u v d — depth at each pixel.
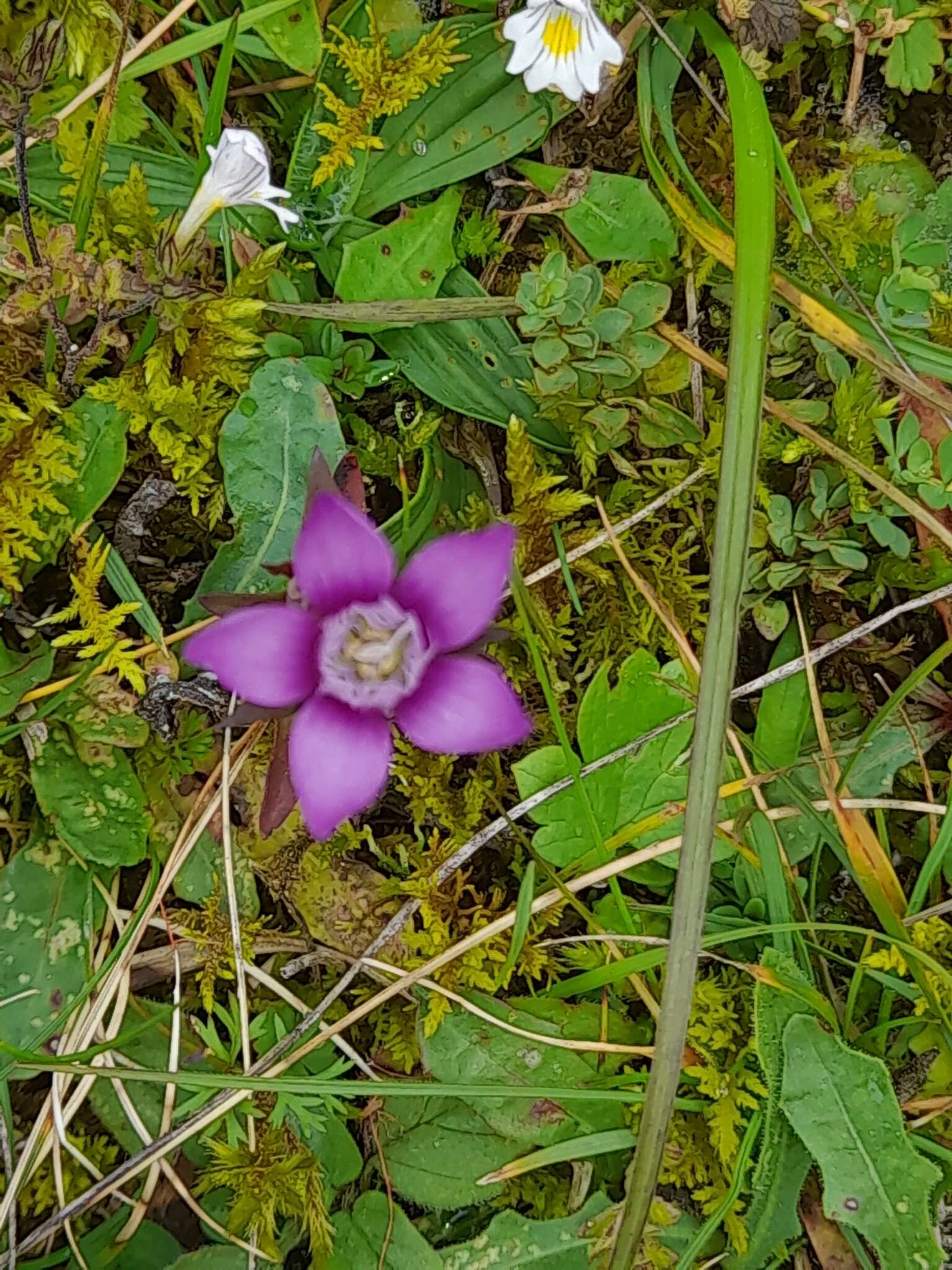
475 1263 0.13
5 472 0.12
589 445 0.13
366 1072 0.13
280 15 0.13
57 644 0.13
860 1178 0.12
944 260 0.13
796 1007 0.13
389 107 0.13
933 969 0.13
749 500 0.12
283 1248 0.13
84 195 0.12
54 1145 0.13
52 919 0.13
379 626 0.11
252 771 0.13
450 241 0.13
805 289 0.13
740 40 0.13
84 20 0.13
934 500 0.13
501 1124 0.13
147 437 0.13
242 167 0.12
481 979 0.13
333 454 0.13
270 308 0.13
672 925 0.12
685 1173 0.13
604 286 0.13
